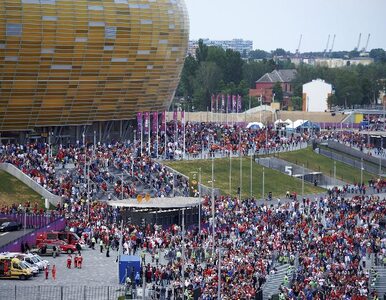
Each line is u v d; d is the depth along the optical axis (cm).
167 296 17800
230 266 19450
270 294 18588
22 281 19162
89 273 19925
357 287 19338
